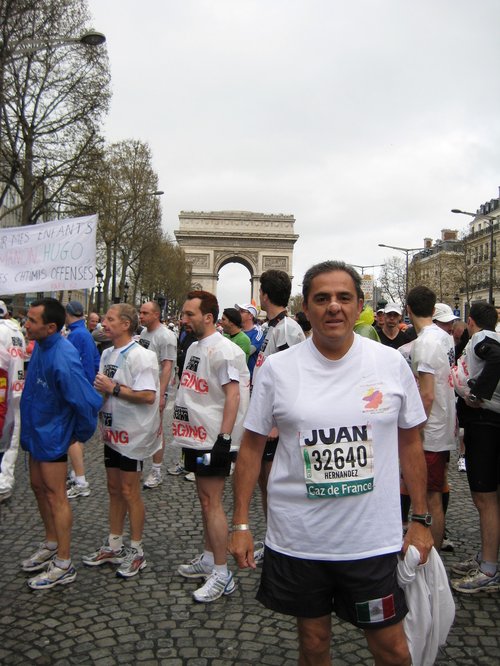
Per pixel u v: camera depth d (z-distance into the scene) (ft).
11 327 23.41
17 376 23.27
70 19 83.20
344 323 10.22
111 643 15.06
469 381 18.06
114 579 19.01
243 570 19.92
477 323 18.88
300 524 10.18
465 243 206.08
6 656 14.39
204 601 17.37
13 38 72.38
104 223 125.29
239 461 11.11
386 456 10.34
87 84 88.43
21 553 21.08
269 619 16.44
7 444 23.20
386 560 10.12
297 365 10.62
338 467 10.02
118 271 168.96
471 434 18.51
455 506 27.45
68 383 17.93
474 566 19.33
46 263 31.68
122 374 19.31
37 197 98.58
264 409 10.83
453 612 11.39
